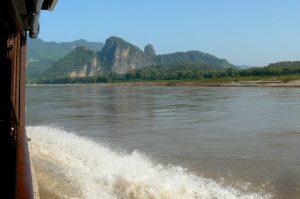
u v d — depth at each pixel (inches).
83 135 753.0
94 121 988.6
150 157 552.4
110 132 796.0
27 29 275.6
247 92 2396.7
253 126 856.9
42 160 430.0
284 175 458.6
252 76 4564.5
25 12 197.2
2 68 264.5
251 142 665.0
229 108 1304.1
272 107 1317.7
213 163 516.1
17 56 295.6
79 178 374.6
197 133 768.9
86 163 480.4
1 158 218.8
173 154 573.6
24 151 161.5
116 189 378.3
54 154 502.0
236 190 403.9
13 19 192.5
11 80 271.4
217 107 1349.7
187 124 906.1
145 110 1270.9
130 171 440.8
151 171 454.9
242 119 988.6
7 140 250.2
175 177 437.7
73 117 1083.3
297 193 395.5
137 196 367.9
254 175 458.9
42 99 1980.8
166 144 655.1
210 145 642.2
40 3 187.8
